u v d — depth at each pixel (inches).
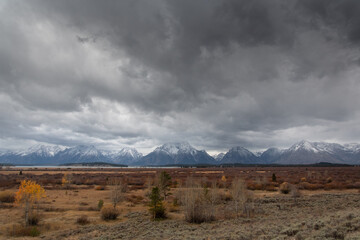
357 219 611.5
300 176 3329.2
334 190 1961.1
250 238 597.9
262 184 2303.2
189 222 1014.4
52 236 863.7
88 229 943.0
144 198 1830.7
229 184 2381.9
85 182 3048.7
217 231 752.3
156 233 816.9
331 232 513.0
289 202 1385.3
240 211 1192.8
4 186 2514.8
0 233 904.9
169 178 1738.4
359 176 3014.3
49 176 3976.4
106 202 1667.1
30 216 1048.2
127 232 873.5
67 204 1567.4
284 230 612.4
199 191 1208.2
